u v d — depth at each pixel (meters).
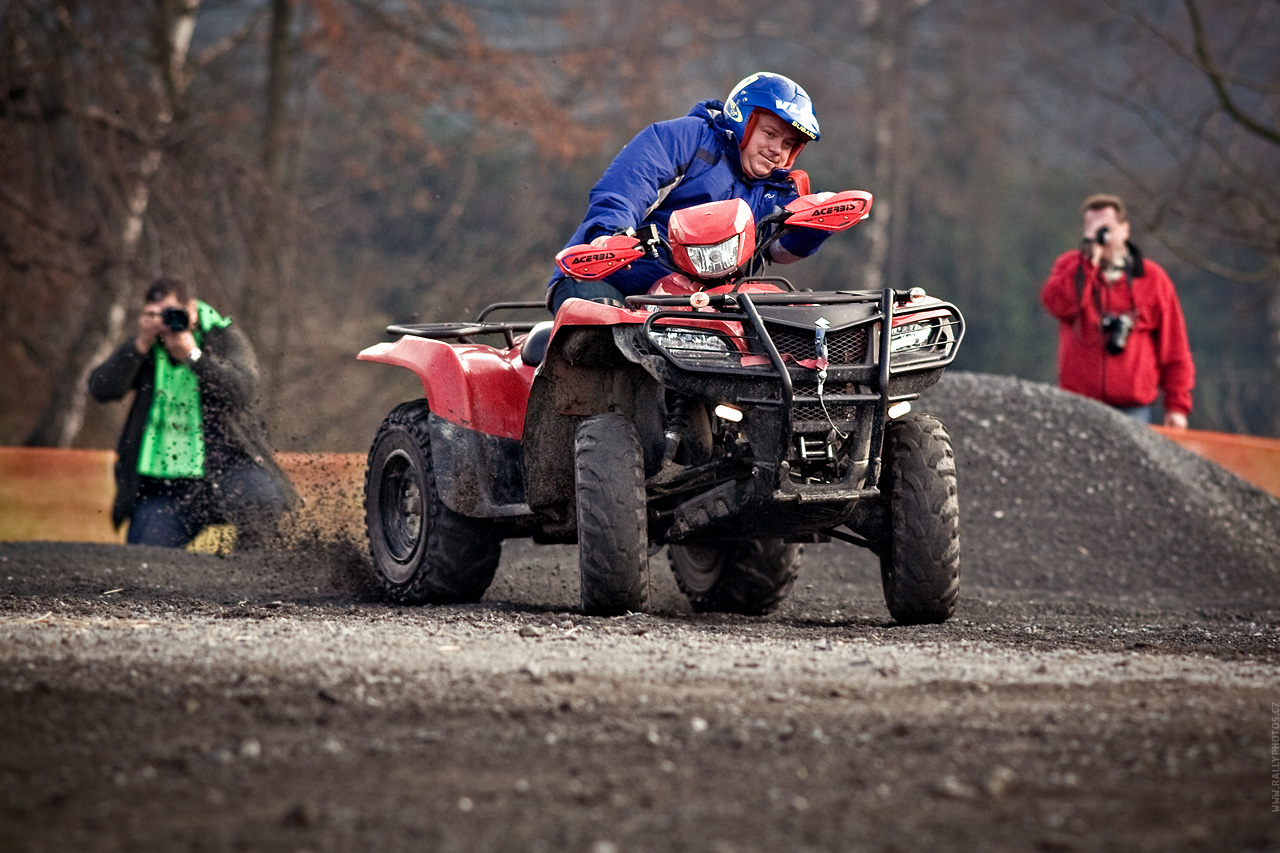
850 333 18.06
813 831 9.02
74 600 20.81
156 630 16.08
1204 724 11.69
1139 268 36.47
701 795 9.71
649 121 84.00
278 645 14.78
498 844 8.75
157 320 29.88
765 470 17.70
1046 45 114.31
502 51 69.31
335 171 77.06
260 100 70.06
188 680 12.66
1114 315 36.16
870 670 13.96
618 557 18.00
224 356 30.33
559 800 9.56
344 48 66.00
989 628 18.64
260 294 55.81
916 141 116.25
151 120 54.31
